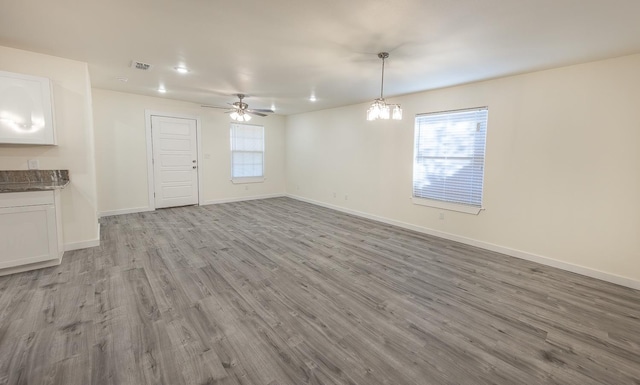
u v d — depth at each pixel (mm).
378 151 5453
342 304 2506
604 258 3104
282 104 6012
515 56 2980
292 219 5559
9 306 2352
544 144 3441
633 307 2547
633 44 2621
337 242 4203
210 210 6199
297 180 7684
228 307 2412
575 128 3215
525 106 3561
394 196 5211
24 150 3275
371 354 1896
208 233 4508
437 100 4461
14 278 2836
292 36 2619
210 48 2943
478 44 2703
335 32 2518
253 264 3328
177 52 3072
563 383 1690
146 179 5848
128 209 5695
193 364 1767
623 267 2996
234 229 4773
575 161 3236
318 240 4277
